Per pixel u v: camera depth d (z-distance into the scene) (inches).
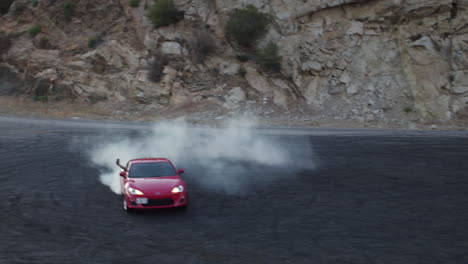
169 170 413.4
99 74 1740.9
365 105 1537.9
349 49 1670.8
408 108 1517.0
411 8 1636.3
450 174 571.5
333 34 1699.1
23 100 1734.7
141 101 1610.5
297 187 492.4
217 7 1787.6
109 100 1653.5
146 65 1717.5
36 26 2006.6
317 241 295.9
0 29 2055.9
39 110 1600.6
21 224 339.3
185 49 1738.4
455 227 330.6
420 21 1637.6
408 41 1624.0
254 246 285.1
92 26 1951.3
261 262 255.1
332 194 454.9
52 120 1374.3
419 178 544.7
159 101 1600.6
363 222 344.8
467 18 1598.2
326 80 1626.5
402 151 802.8
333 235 310.0
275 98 1557.6
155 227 331.0
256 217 361.1
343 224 339.0
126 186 380.5
